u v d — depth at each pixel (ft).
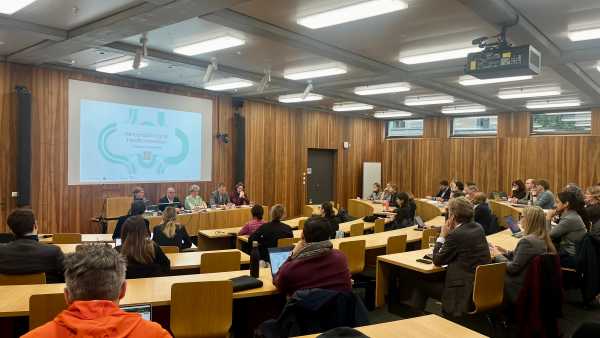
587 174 33.68
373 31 17.07
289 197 37.68
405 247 16.43
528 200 27.17
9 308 7.91
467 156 39.81
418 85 27.37
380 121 46.29
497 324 12.39
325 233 9.25
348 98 32.65
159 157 27.89
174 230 15.79
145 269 10.28
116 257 4.26
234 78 26.22
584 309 15.17
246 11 15.11
